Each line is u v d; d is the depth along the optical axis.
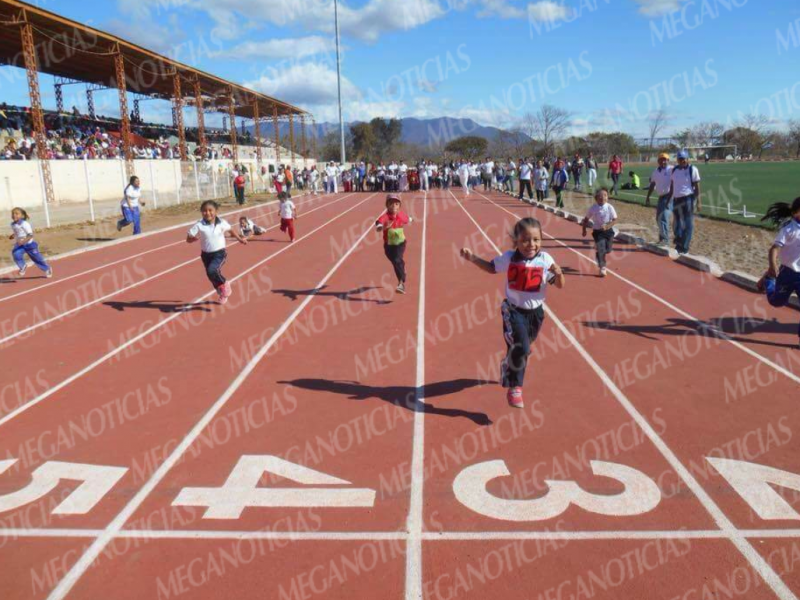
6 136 30.66
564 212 22.09
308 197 36.66
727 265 12.20
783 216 7.00
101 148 34.72
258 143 49.69
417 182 39.50
